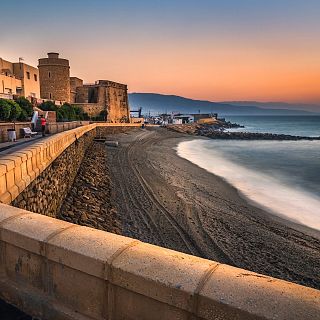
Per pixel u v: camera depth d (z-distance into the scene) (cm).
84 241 266
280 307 178
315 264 1155
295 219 1711
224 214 1717
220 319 188
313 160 4641
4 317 288
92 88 8000
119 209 1684
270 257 1195
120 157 3853
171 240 1303
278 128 17250
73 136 2336
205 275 211
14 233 295
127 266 228
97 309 250
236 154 5394
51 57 6694
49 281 279
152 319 220
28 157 855
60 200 1487
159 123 12444
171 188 2286
